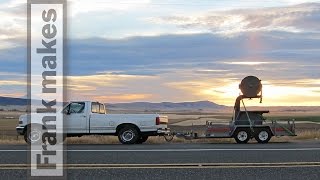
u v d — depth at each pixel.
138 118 23.03
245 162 13.44
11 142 23.88
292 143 22.38
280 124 24.55
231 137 24.77
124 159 14.32
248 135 24.50
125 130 22.95
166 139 25.41
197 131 25.19
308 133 27.67
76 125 23.17
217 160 13.99
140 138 24.11
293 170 11.92
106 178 10.96
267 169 12.08
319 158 14.44
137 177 11.08
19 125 22.95
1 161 13.78
